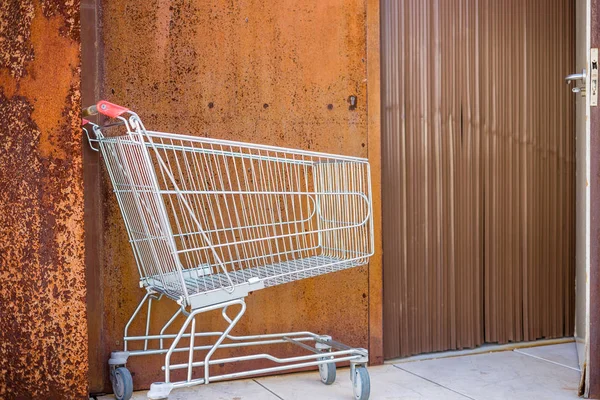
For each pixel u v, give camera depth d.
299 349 3.29
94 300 2.88
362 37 3.36
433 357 3.61
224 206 3.11
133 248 2.75
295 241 3.24
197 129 3.05
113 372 2.82
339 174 3.27
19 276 2.50
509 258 3.88
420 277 3.61
